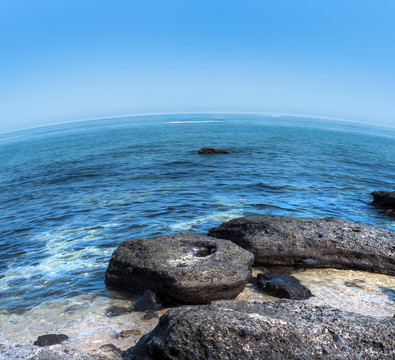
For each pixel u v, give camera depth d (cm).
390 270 905
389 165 3847
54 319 687
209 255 816
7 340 614
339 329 431
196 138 6444
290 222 1056
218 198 1817
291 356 396
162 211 1561
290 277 821
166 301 730
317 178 2598
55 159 4222
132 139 6625
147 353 462
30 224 1482
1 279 932
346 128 15925
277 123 15362
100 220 1468
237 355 400
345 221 1101
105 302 757
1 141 11581
